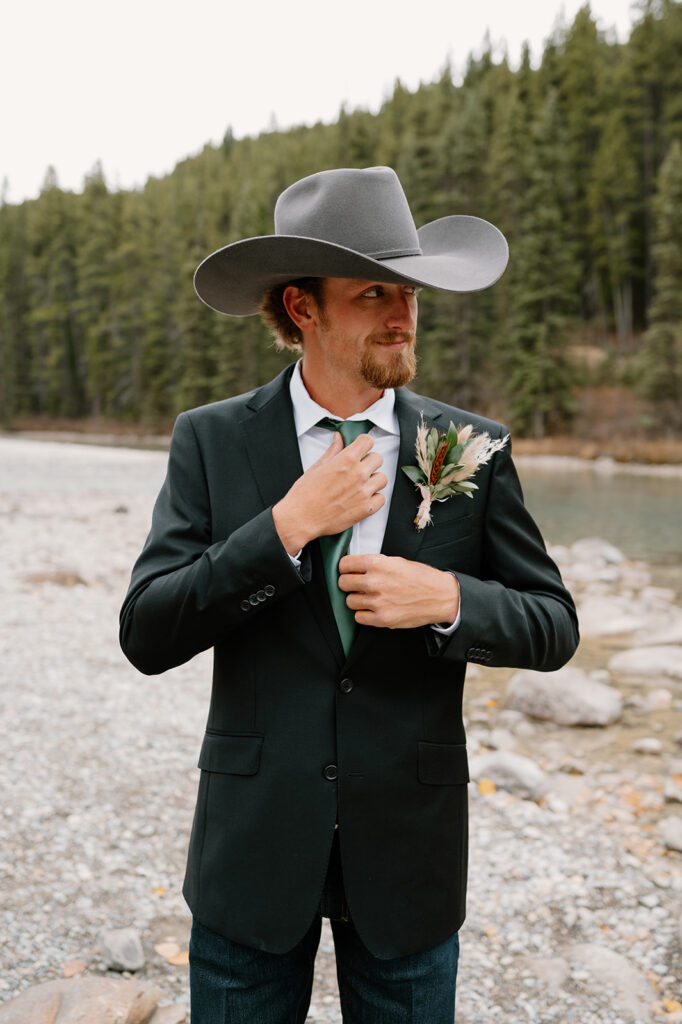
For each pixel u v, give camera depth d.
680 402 38.88
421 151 53.75
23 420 71.31
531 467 33.69
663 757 4.66
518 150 49.12
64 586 9.00
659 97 57.56
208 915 1.45
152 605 1.41
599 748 4.81
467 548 1.54
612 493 22.23
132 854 3.52
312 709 1.42
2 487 21.03
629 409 42.62
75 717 5.12
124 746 4.69
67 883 3.28
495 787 4.23
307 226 1.45
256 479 1.50
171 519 1.52
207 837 1.47
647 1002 2.63
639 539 14.03
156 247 64.50
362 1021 1.52
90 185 76.12
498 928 3.04
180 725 5.05
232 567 1.33
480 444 1.49
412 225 1.51
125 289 65.19
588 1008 2.60
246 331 51.75
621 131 54.25
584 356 51.53
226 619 1.36
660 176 43.53
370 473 1.38
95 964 2.79
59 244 72.00
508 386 43.31
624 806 4.04
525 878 3.37
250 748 1.43
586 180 59.00
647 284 55.34
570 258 44.00
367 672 1.43
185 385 56.28
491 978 2.75
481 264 1.55
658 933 3.00
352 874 1.40
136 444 50.03
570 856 3.54
